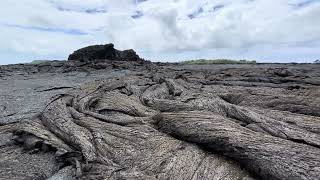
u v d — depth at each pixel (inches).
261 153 396.5
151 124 552.7
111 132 512.7
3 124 604.7
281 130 472.1
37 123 563.2
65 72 1429.6
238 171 406.6
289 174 361.7
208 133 450.9
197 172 405.7
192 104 627.2
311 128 495.5
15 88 950.4
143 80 948.6
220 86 830.5
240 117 543.2
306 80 922.7
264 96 670.5
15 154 490.0
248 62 2460.6
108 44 2071.9
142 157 447.5
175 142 473.7
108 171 412.5
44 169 449.7
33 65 1813.5
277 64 2085.4
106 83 844.0
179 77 1035.9
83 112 610.5
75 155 458.6
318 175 346.6
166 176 403.5
